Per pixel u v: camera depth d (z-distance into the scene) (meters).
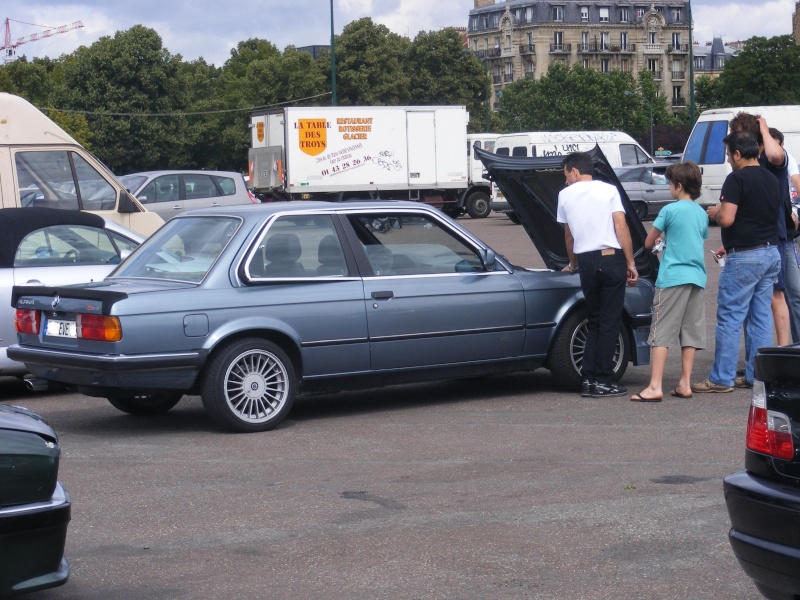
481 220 37.50
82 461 7.16
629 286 8.84
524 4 137.12
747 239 8.62
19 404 9.48
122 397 8.14
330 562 5.11
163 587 4.82
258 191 37.53
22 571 4.08
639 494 6.11
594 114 95.50
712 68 158.38
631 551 5.16
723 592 4.62
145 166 70.38
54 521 4.15
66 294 7.77
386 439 7.66
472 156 39.44
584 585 4.73
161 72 68.94
